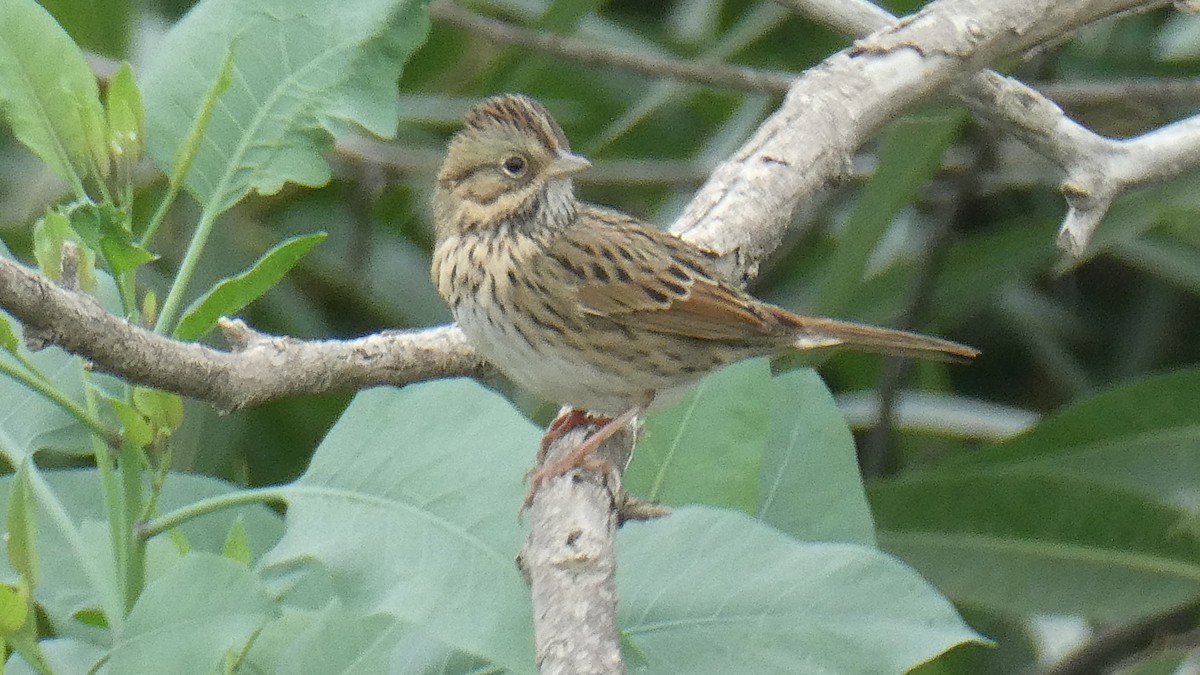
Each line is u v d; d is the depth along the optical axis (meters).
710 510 8.15
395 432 7.90
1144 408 12.17
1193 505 12.23
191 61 8.83
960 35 10.01
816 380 9.62
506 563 7.47
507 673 8.14
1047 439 12.34
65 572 8.48
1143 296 14.59
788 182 9.86
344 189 15.11
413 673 8.20
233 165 8.66
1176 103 13.11
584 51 12.81
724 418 9.19
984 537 11.82
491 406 7.92
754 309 10.12
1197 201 12.39
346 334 14.89
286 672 7.81
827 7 10.73
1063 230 10.29
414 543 7.55
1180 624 12.62
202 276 13.99
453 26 14.81
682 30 15.51
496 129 10.42
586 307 9.95
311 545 7.60
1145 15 14.83
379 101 8.84
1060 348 14.51
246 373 8.24
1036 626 13.91
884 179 11.62
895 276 14.06
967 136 15.20
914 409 13.69
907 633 7.68
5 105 7.91
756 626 7.78
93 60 13.49
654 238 10.21
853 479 9.41
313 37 8.89
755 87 12.66
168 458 7.79
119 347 7.30
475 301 10.09
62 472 9.21
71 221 7.25
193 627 6.99
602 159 15.41
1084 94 12.87
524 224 10.26
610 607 7.09
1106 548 11.67
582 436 9.98
